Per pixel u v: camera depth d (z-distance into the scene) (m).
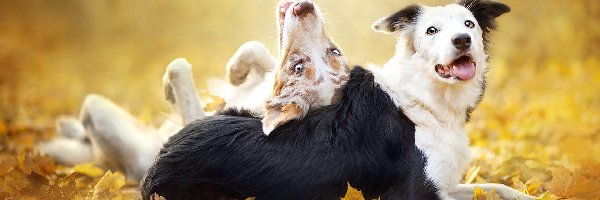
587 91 25.44
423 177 9.93
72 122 16.36
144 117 22.62
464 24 10.47
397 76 10.48
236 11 46.66
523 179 13.82
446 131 10.30
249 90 12.46
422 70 10.37
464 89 10.45
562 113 22.34
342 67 10.52
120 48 46.44
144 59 43.44
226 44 44.69
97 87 34.03
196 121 10.47
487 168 14.30
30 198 11.63
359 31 37.62
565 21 31.83
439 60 10.16
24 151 15.88
